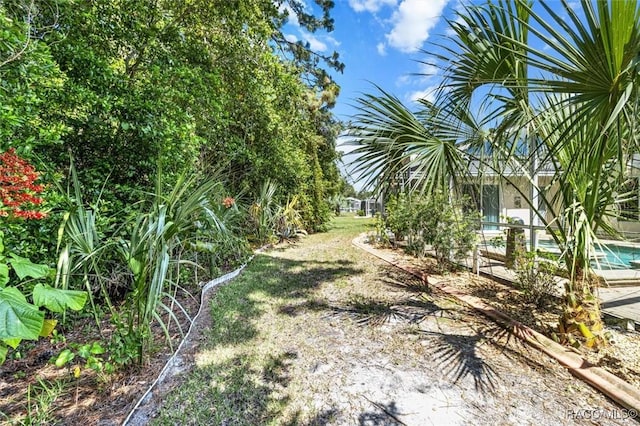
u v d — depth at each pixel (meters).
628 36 1.54
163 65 4.17
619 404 1.85
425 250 6.29
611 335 2.57
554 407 1.86
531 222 4.10
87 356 1.90
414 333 2.90
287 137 8.77
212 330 2.98
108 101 3.20
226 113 5.63
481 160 3.12
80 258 2.34
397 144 3.11
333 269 5.57
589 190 2.42
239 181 8.05
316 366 2.36
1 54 2.21
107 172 3.54
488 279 4.58
